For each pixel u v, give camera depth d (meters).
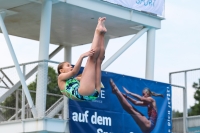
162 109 24.00
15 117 22.20
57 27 26.03
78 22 25.20
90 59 14.78
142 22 24.89
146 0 24.91
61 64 15.88
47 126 20.39
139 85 23.36
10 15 24.09
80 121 21.23
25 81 21.08
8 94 22.25
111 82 22.41
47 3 22.05
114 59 23.86
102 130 21.80
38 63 20.86
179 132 25.55
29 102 20.75
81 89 14.65
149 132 23.31
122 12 24.25
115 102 22.39
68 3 22.50
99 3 23.52
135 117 22.94
